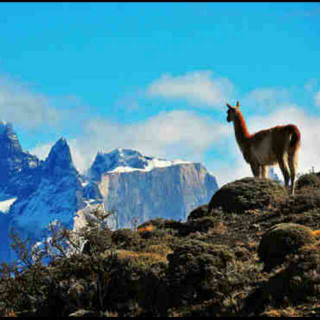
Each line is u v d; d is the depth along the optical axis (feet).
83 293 199.21
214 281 179.83
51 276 214.07
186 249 193.57
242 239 241.96
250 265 189.37
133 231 274.16
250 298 168.45
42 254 221.87
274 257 191.52
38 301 206.39
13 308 212.43
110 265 207.31
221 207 301.02
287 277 168.96
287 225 198.90
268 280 172.35
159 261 203.21
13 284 218.38
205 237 256.11
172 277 183.93
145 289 186.60
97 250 215.31
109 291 199.41
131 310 183.83
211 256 189.47
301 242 190.80
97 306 195.42
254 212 287.28
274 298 163.63
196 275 184.14
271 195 298.35
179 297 179.42
